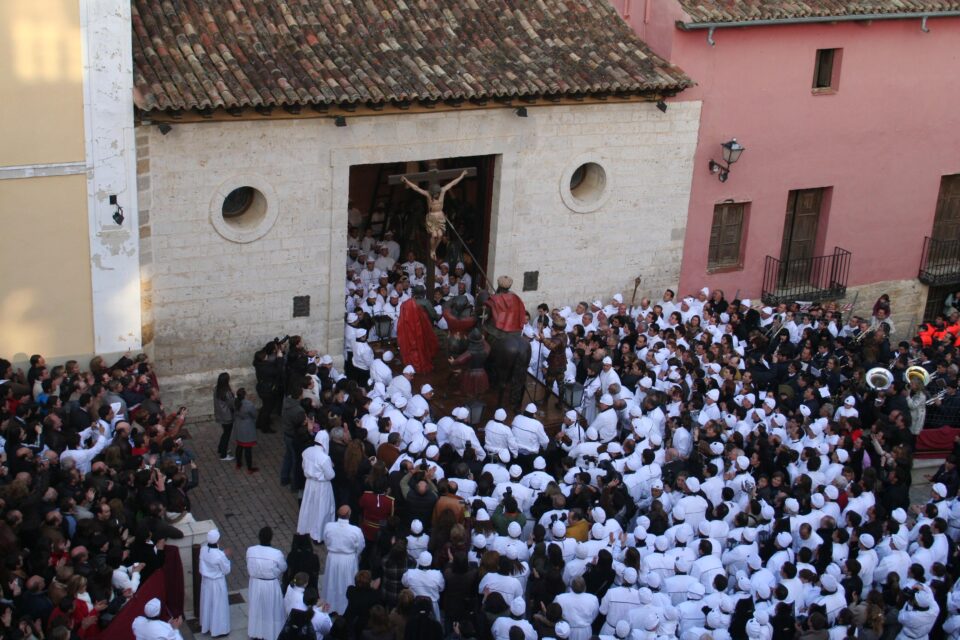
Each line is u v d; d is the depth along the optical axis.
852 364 22.53
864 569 16.58
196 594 16.02
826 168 26.56
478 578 15.39
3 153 18.53
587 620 15.09
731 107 24.88
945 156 27.94
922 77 26.84
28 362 19.72
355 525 17.39
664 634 15.06
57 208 19.20
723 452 18.36
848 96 26.19
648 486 18.02
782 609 14.85
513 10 23.59
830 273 27.59
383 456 17.81
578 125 23.48
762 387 21.89
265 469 20.31
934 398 22.33
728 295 26.62
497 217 23.48
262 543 15.66
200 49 20.41
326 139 21.27
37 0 18.12
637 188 24.59
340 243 22.12
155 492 15.93
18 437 16.08
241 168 20.73
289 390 20.05
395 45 21.95
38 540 14.05
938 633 16.67
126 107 19.20
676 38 23.67
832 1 25.03
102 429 16.89
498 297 20.41
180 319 21.12
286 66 20.77
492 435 19.03
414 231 25.64
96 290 19.92
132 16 20.42
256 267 21.48
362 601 14.73
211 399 21.75
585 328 23.12
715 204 25.66
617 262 25.03
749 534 16.52
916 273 28.80
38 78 18.45
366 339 22.30
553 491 16.91
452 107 22.00
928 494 21.59
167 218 20.41
